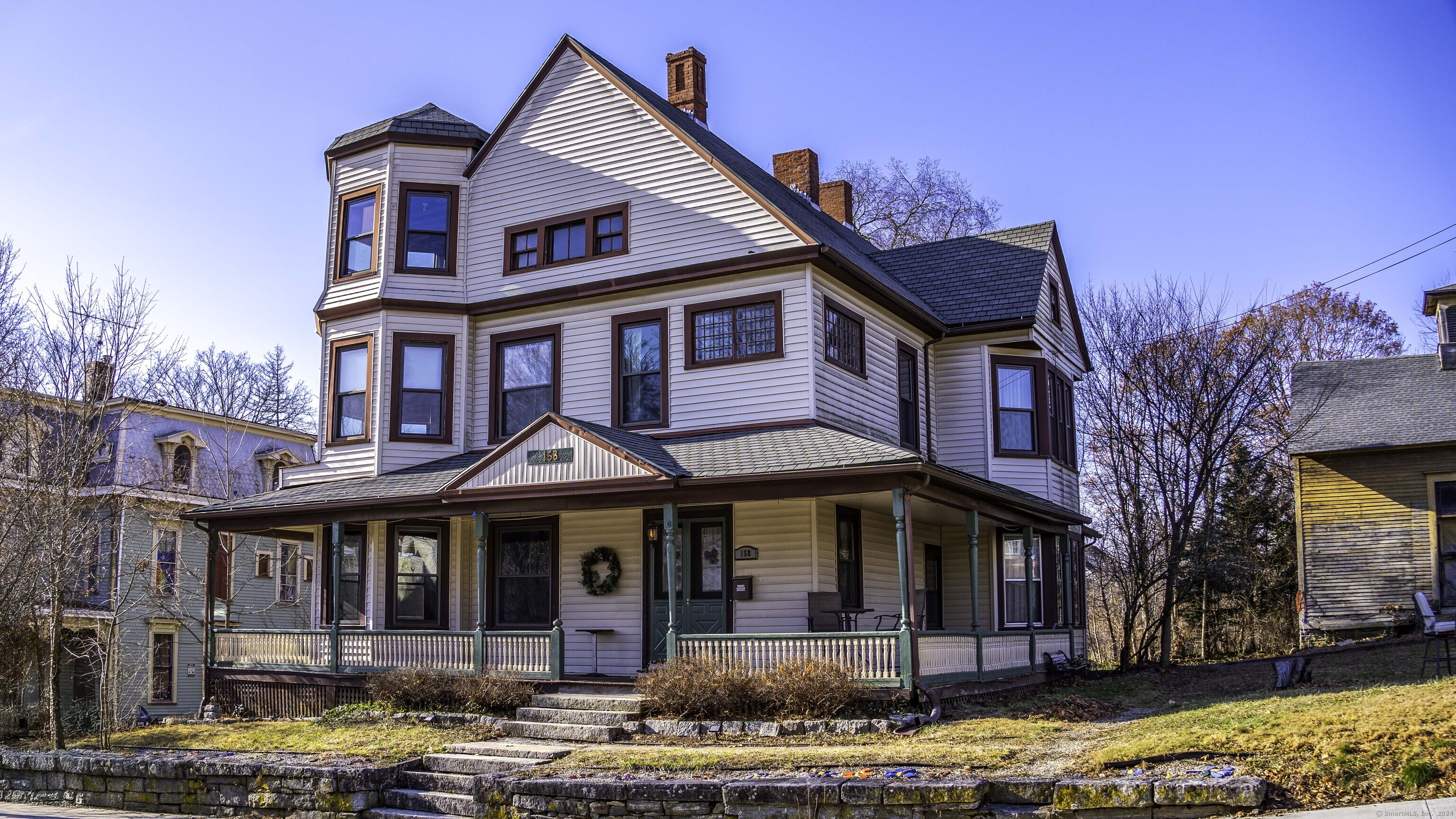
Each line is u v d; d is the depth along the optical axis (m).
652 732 13.80
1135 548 26.81
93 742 17.92
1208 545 26.39
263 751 14.91
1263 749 9.81
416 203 20.91
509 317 20.44
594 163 19.98
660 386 18.80
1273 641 32.41
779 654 14.75
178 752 15.08
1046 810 9.45
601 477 16.14
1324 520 23.02
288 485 20.83
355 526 20.06
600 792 10.98
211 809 13.12
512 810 11.49
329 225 21.47
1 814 13.39
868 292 19.27
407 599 19.48
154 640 28.09
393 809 12.27
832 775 10.58
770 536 17.41
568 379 19.67
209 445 30.94
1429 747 9.08
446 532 19.80
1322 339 39.88
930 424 21.62
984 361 21.61
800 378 17.61
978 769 10.55
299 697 18.44
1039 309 21.50
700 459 16.45
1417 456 22.44
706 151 18.89
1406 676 14.85
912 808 9.77
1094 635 37.19
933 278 23.09
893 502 15.42
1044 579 21.42
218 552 29.98
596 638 18.44
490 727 14.80
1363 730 9.70
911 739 12.55
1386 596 22.17
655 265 19.08
